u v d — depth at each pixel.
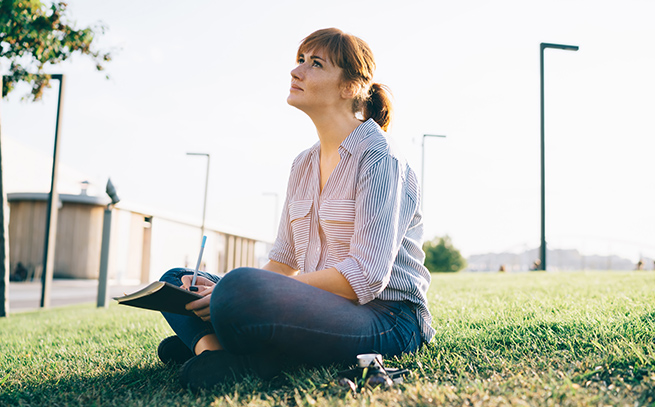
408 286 2.04
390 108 2.29
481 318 3.50
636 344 2.14
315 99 2.08
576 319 2.91
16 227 25.38
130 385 2.11
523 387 1.67
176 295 1.80
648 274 10.83
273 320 1.73
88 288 22.16
